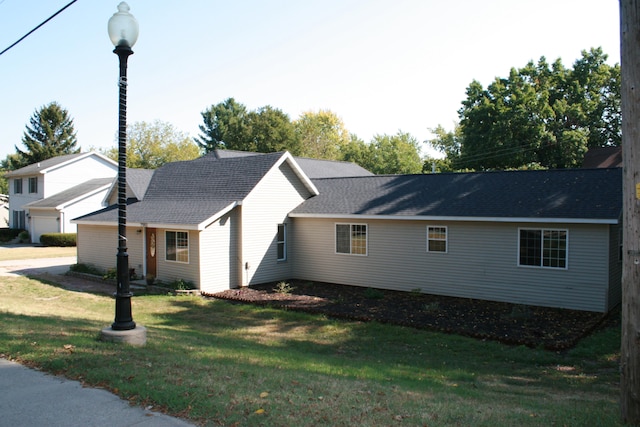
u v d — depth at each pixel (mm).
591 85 41719
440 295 17141
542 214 14781
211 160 23078
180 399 5391
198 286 17812
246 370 7152
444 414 5590
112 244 21484
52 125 66500
